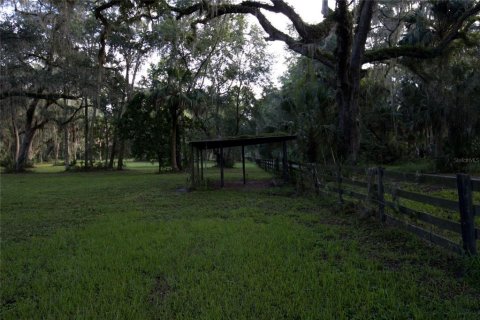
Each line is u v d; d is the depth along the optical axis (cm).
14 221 778
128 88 3064
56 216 832
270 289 344
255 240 531
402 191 541
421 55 1584
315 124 1499
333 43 1947
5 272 430
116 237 587
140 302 318
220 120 3456
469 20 1686
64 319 297
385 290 327
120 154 3347
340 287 341
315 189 1019
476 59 1823
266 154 2883
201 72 3077
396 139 2170
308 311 291
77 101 3581
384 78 1994
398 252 455
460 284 342
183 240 545
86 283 377
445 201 423
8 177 2364
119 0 1571
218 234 582
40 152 5469
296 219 714
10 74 2494
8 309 330
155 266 422
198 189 1358
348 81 1339
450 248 411
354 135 1359
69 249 526
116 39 2742
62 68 2594
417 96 2294
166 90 2611
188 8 1636
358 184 714
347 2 1229
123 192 1328
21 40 2367
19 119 3572
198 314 298
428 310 291
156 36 2680
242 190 1287
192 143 1376
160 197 1151
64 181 1923
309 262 417
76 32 2034
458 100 1805
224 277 376
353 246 481
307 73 1778
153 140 2741
